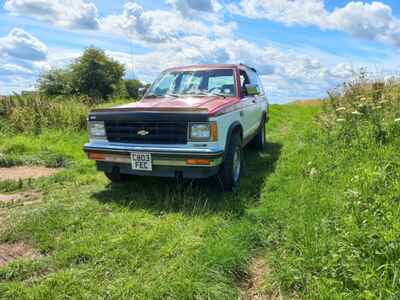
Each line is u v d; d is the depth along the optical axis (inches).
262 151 261.4
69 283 89.0
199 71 210.7
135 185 174.9
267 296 86.4
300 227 109.6
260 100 260.1
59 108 380.5
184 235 113.3
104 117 156.3
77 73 1606.8
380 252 85.7
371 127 192.5
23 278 94.3
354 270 82.6
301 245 99.6
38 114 366.0
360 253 88.4
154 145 146.3
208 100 171.2
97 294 84.9
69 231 120.4
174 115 142.5
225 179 157.2
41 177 197.2
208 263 93.7
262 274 95.7
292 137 304.7
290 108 688.4
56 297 83.7
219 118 146.0
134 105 163.5
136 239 111.3
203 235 114.3
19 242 115.8
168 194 154.3
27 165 235.6
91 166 224.4
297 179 163.2
